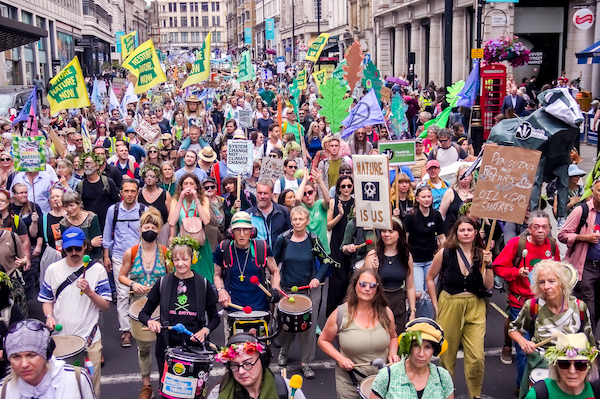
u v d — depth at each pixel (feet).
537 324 17.54
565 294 17.12
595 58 53.01
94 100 66.39
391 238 20.68
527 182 20.40
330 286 24.97
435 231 24.13
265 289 21.03
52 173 35.01
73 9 194.39
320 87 40.06
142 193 29.58
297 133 49.55
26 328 12.51
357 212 20.61
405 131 50.62
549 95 29.37
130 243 26.76
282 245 22.72
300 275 22.40
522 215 20.58
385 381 13.98
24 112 50.90
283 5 344.90
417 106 72.28
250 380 12.84
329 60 132.77
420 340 13.34
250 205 31.65
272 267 21.86
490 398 20.33
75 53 202.59
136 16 422.41
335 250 25.03
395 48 157.69
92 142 51.55
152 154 37.32
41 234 28.71
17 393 12.82
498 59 61.72
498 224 26.45
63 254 26.30
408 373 13.94
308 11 282.36
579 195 31.27
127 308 24.62
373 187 20.12
